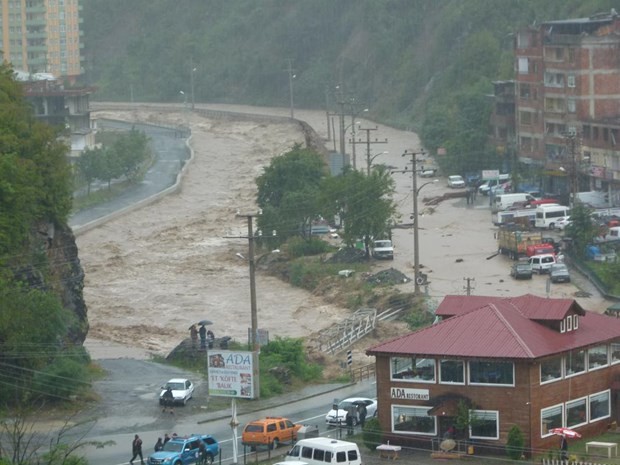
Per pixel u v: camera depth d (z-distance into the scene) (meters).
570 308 110.56
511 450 104.00
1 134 144.12
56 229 149.38
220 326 176.62
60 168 150.25
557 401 107.25
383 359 109.56
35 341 129.38
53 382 126.44
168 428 118.81
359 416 117.94
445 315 115.31
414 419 108.62
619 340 112.88
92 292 198.25
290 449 106.94
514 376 104.94
